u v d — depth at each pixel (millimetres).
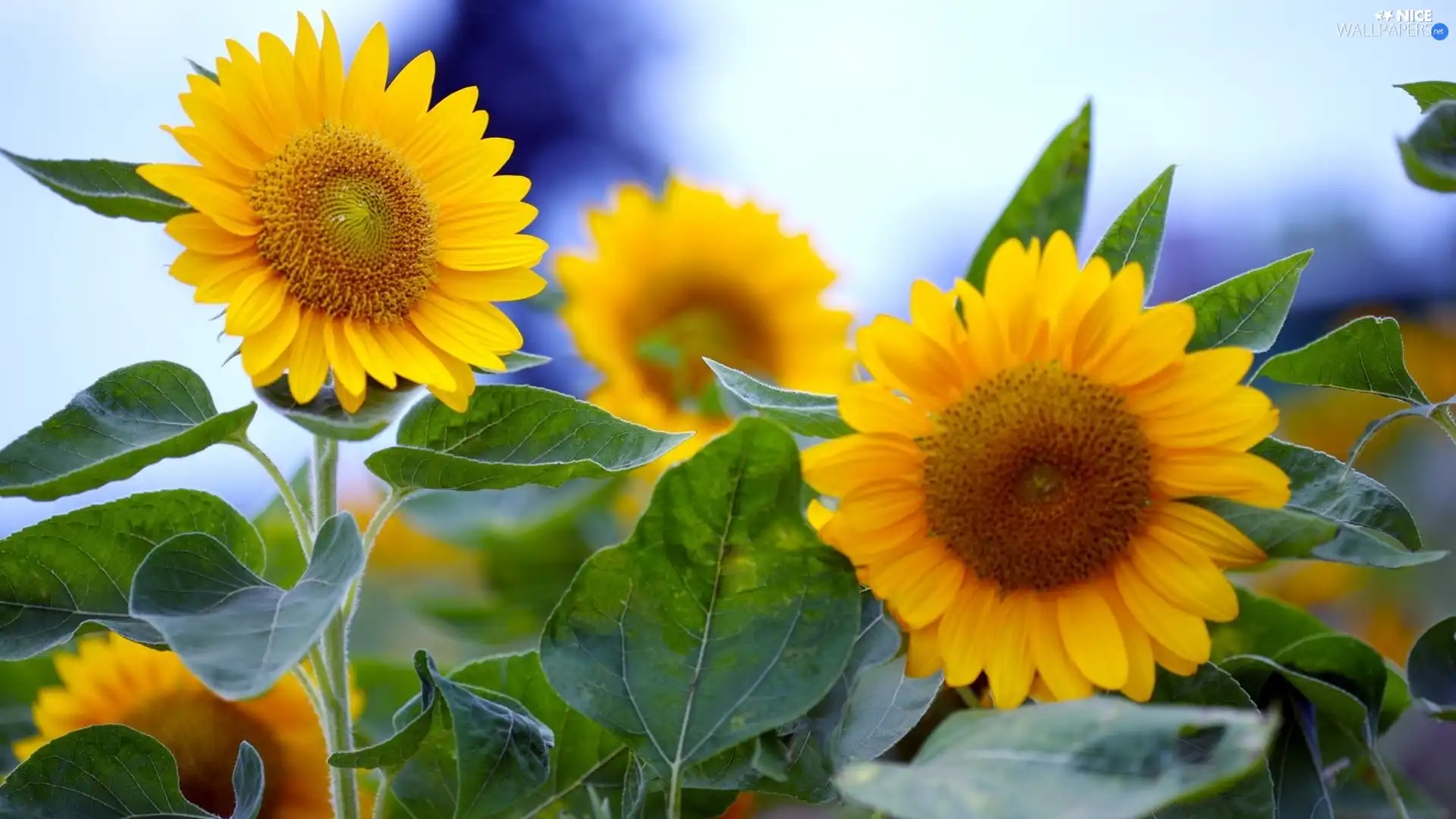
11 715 1475
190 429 1256
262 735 1433
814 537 1239
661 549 1242
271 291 1274
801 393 1297
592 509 1644
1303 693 1350
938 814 1137
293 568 1618
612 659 1245
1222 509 1253
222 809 1431
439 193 1327
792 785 1289
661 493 1234
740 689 1239
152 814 1321
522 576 1640
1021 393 1245
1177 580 1245
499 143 1336
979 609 1255
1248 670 1346
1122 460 1244
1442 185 1250
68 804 1313
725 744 1232
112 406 1281
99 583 1312
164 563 1229
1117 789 1132
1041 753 1155
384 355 1289
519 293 1329
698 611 1248
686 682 1243
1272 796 1247
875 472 1247
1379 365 1330
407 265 1303
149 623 1204
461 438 1334
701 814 1340
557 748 1334
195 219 1264
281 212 1280
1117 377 1245
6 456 1252
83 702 1423
